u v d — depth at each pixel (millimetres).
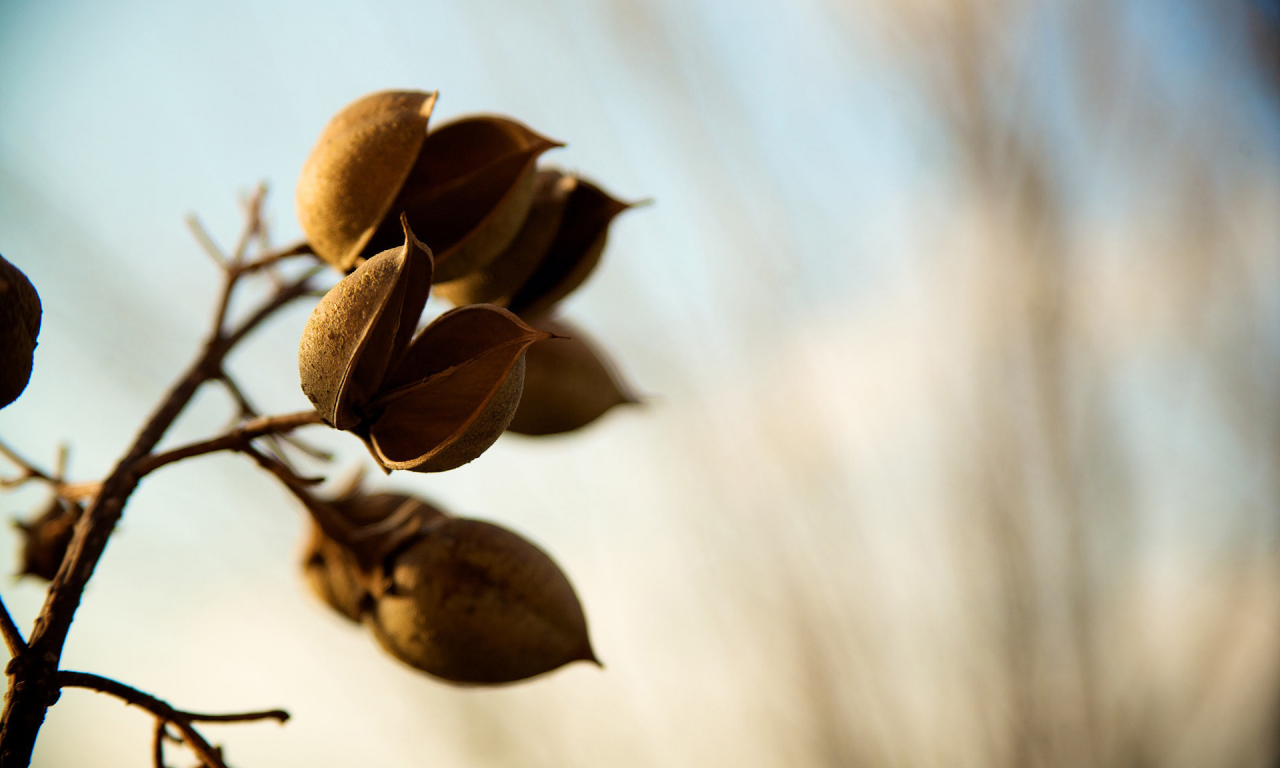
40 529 449
